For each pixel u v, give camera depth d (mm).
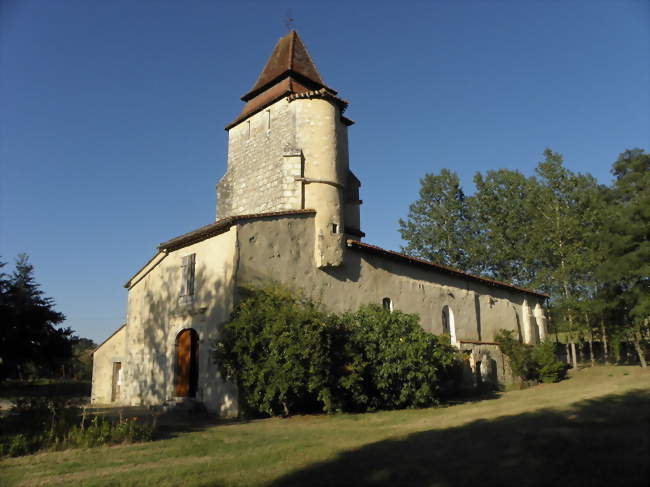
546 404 11617
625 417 8312
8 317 14641
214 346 13367
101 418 11352
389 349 13344
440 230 38812
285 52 22219
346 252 17203
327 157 18078
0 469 7023
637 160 26531
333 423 11016
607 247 23656
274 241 15094
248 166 20812
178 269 16828
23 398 10859
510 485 4875
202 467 6715
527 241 34812
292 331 12133
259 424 11461
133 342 18531
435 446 7082
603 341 30562
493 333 24438
